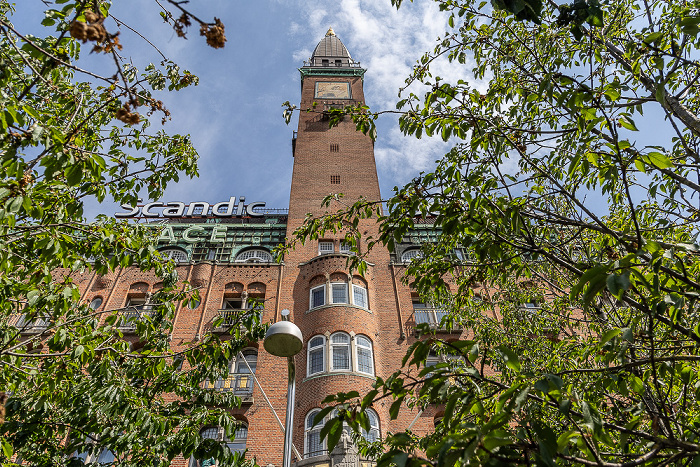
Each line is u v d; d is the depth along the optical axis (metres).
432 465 4.37
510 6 4.70
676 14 8.70
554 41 9.88
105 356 10.44
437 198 8.12
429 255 10.22
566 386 8.15
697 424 7.23
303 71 55.19
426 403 11.34
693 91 9.60
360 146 43.22
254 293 29.22
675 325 5.96
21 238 8.59
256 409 22.73
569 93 6.96
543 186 10.23
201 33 4.16
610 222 11.11
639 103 6.88
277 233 35.97
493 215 7.47
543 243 8.68
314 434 21.03
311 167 40.47
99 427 10.52
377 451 14.17
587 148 8.03
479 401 5.34
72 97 8.17
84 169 6.94
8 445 8.35
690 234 9.48
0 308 9.13
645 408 6.93
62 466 10.95
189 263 31.20
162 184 10.68
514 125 9.91
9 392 11.16
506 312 15.30
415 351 5.32
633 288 5.81
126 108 5.06
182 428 10.20
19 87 7.61
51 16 6.09
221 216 40.25
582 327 14.06
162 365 11.43
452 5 10.36
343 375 23.05
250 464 10.66
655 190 9.19
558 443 4.96
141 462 10.61
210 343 11.72
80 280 28.84
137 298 28.47
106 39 4.48
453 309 11.27
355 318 26.17
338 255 29.69
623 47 9.59
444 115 8.38
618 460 6.95
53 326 9.59
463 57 10.59
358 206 9.39
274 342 10.34
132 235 10.02
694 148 8.65
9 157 5.95
